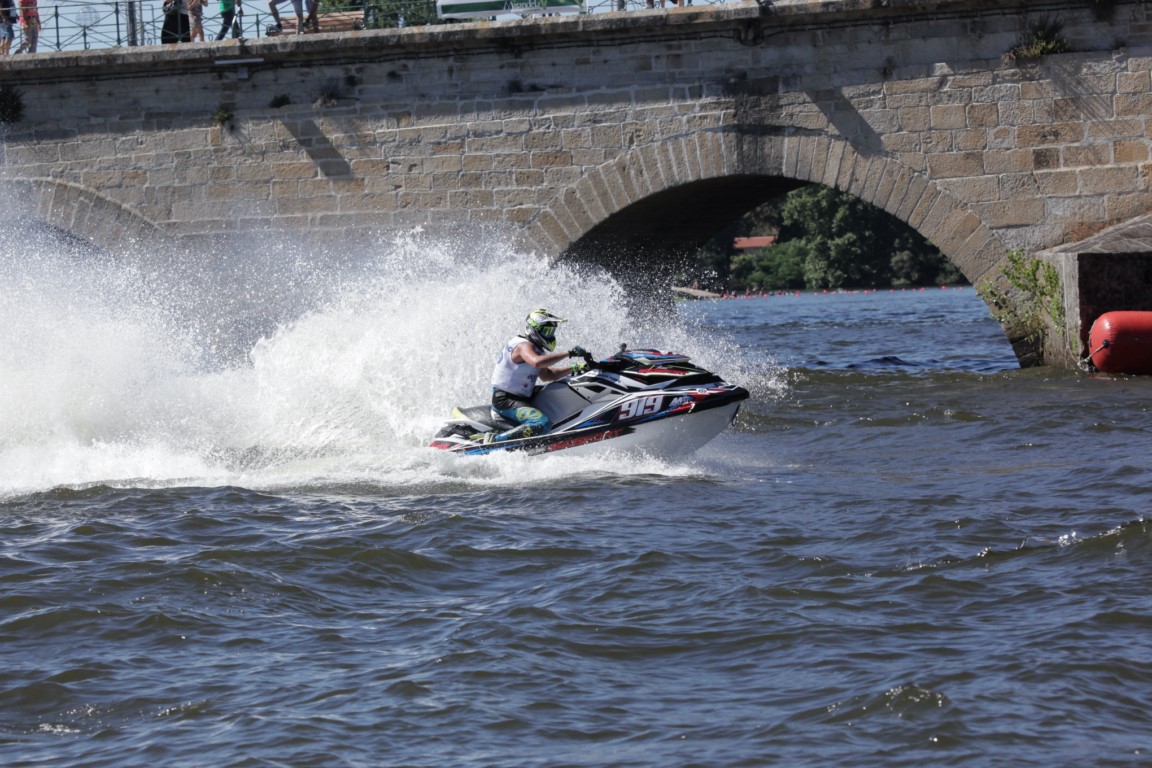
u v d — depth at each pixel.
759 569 35.72
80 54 104.88
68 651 30.47
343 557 37.62
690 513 43.00
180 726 26.03
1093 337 80.50
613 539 39.38
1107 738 24.02
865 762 23.50
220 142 103.94
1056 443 56.81
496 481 49.22
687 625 31.14
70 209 107.56
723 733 24.98
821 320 188.25
